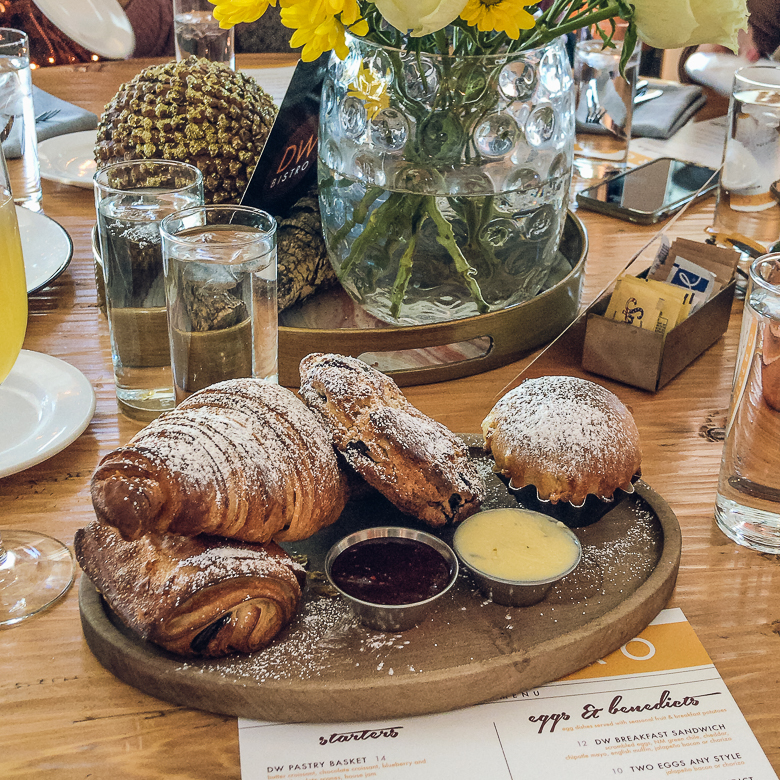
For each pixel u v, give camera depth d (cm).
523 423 72
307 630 61
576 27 79
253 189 97
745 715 58
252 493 59
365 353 95
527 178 87
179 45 149
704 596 68
